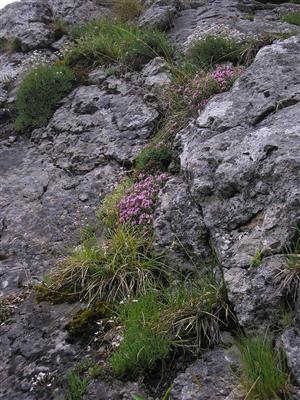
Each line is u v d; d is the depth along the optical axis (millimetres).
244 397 1642
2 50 3865
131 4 4008
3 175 2787
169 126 2615
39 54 3523
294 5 4270
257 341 1735
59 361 1897
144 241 2160
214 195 2033
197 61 3016
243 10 3957
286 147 1960
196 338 1816
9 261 2350
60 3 4145
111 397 1765
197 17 3744
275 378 1642
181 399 1695
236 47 3025
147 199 2266
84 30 3760
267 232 1870
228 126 2217
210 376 1723
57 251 2355
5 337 2018
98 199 2545
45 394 1823
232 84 2535
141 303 1933
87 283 2109
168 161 2461
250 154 2016
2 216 2555
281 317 1759
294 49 2502
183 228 2070
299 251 1810
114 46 3332
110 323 1955
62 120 2971
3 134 3119
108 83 3092
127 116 2857
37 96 3090
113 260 2104
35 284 2209
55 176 2715
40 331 2008
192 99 2574
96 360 1868
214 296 1883
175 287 1992
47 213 2529
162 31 3607
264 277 1803
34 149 2926
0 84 3496
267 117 2184
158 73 3018
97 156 2729
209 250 2018
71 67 3316
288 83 2303
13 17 4008
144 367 1789
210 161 2090
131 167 2641
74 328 1973
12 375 1896
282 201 1879
